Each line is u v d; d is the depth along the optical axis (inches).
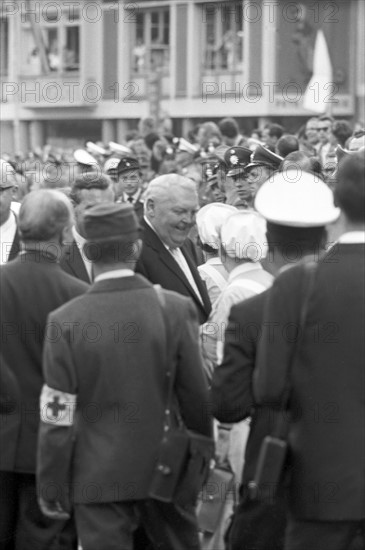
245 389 278.8
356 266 261.9
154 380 279.4
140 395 277.6
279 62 1632.6
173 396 285.4
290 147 579.8
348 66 1625.2
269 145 651.5
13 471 299.4
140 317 279.3
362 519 259.4
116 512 278.8
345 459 258.4
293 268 264.8
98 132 1891.0
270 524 286.5
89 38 1862.7
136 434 277.3
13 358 298.8
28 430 298.7
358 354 259.0
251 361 278.8
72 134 1918.1
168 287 375.6
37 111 1942.7
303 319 260.1
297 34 1619.1
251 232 319.9
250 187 459.8
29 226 302.8
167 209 375.2
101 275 284.0
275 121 1648.6
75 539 306.2
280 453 259.8
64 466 276.7
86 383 277.1
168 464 276.7
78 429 279.4
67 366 275.9
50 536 303.9
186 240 405.7
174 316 282.8
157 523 282.8
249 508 287.7
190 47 1731.1
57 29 1903.3
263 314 277.0
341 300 259.6
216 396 280.5
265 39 1630.2
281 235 285.1
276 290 263.3
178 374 283.4
